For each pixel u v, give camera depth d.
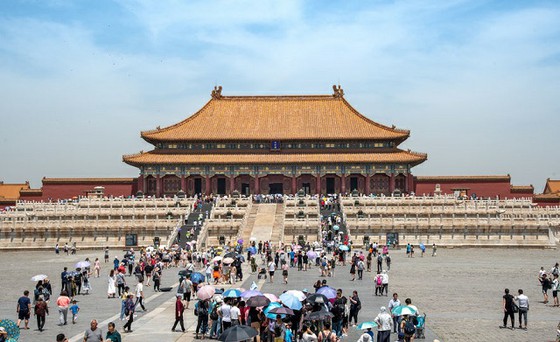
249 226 110.56
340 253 83.88
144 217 117.69
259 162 163.62
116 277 59.19
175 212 120.00
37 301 42.72
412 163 164.62
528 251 103.31
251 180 169.88
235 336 30.80
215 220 106.69
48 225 109.56
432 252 101.38
